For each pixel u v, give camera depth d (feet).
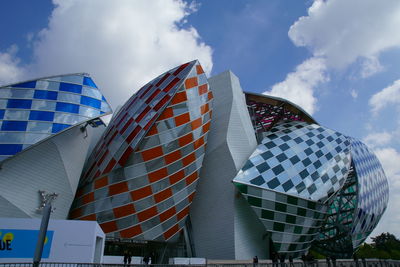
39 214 71.87
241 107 121.29
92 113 78.28
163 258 94.43
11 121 68.39
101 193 85.66
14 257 44.42
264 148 115.75
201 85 103.81
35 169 72.49
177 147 92.94
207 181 110.93
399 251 247.70
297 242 104.73
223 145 110.63
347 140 144.66
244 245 100.48
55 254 45.75
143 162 87.97
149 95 100.27
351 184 161.38
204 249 103.30
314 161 120.67
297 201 105.19
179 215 95.76
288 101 141.08
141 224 87.30
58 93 75.61
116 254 86.43
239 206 103.65
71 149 79.36
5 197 67.26
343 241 146.00
